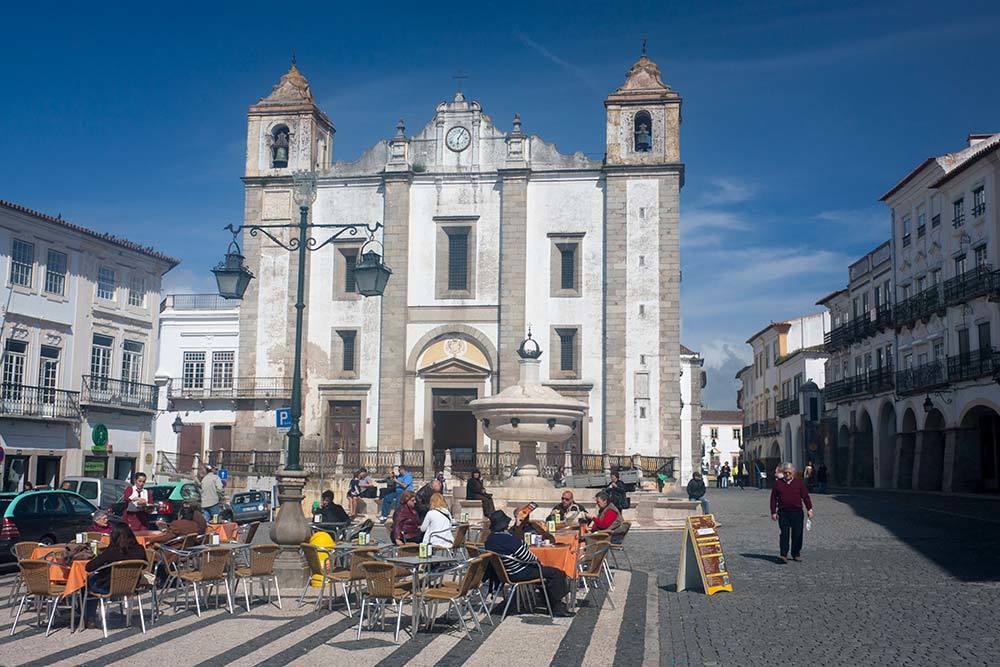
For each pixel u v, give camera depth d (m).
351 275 42.16
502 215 41.34
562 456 38.75
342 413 41.53
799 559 16.92
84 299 38.16
